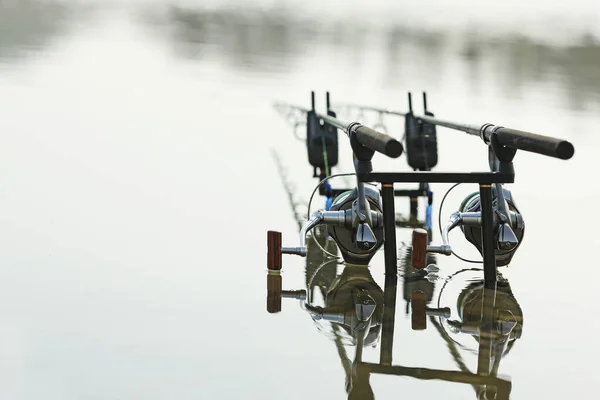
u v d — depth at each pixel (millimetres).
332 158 36312
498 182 23547
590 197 38781
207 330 19406
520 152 50094
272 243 24797
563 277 25797
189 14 143125
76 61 79812
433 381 17000
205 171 39719
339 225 25156
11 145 41625
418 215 34625
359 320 20750
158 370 16875
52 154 40500
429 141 35469
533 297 23516
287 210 33344
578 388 16906
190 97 64062
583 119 62438
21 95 57625
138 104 58750
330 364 17656
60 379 16281
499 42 125750
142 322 19719
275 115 57969
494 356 18594
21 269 23547
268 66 87875
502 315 21688
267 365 17422
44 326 19156
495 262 24312
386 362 17953
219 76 77438
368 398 16016
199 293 22312
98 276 23297
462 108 66000
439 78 86500
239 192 35906
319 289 23422
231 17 142375
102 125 49500
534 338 19938
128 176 37219
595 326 21016
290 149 46594
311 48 108312
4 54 79438
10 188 33312
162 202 33062
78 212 30484
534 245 30094
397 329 20250
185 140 47125
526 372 17703
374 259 27391
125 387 16000
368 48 112625
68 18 121938
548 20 152125
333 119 31172
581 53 116625
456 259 27812
